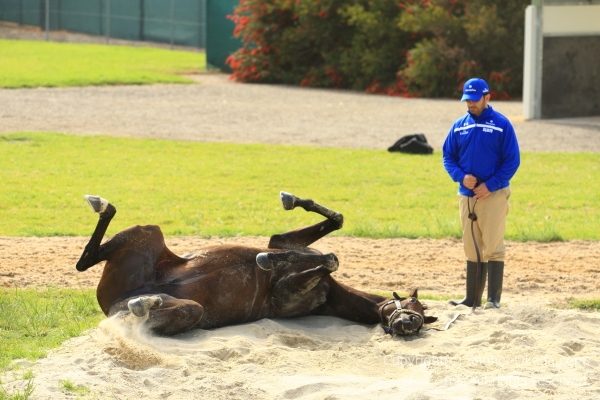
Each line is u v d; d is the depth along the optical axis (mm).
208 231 15477
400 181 20703
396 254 14070
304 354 8312
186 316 8234
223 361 8047
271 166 22109
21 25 66875
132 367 7867
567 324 9469
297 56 44500
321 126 29250
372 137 27078
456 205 18344
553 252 14484
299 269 9070
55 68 43406
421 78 40125
